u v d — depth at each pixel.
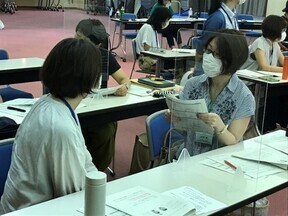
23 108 2.53
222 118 1.92
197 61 2.06
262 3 9.25
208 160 1.83
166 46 5.58
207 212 1.42
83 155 1.50
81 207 1.40
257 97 2.11
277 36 3.80
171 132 1.97
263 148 1.97
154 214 1.35
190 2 7.73
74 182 1.48
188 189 1.57
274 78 3.50
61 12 14.29
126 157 3.62
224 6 3.50
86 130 2.87
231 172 1.73
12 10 13.63
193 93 1.99
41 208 1.39
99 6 3.83
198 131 1.88
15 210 1.44
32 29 10.43
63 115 1.47
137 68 6.18
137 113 2.89
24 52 7.42
